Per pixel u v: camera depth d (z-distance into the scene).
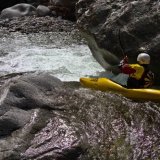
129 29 8.92
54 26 17.70
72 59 12.20
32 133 5.74
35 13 19.81
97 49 9.86
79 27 10.18
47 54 12.94
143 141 6.01
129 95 7.64
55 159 5.31
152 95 7.48
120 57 9.16
